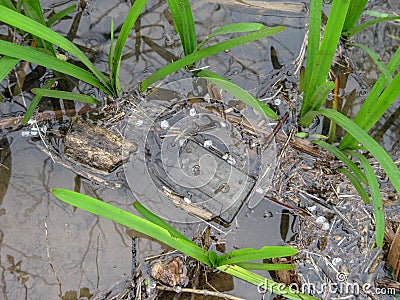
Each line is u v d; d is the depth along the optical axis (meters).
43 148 0.88
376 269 0.86
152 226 0.77
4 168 0.88
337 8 0.79
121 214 0.77
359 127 0.82
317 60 0.82
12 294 0.84
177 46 0.92
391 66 0.83
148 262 0.86
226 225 0.87
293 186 0.88
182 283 0.85
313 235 0.87
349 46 0.93
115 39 0.92
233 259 0.81
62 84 0.90
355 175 0.88
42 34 0.79
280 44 0.93
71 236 0.86
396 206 0.88
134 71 0.91
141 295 0.85
